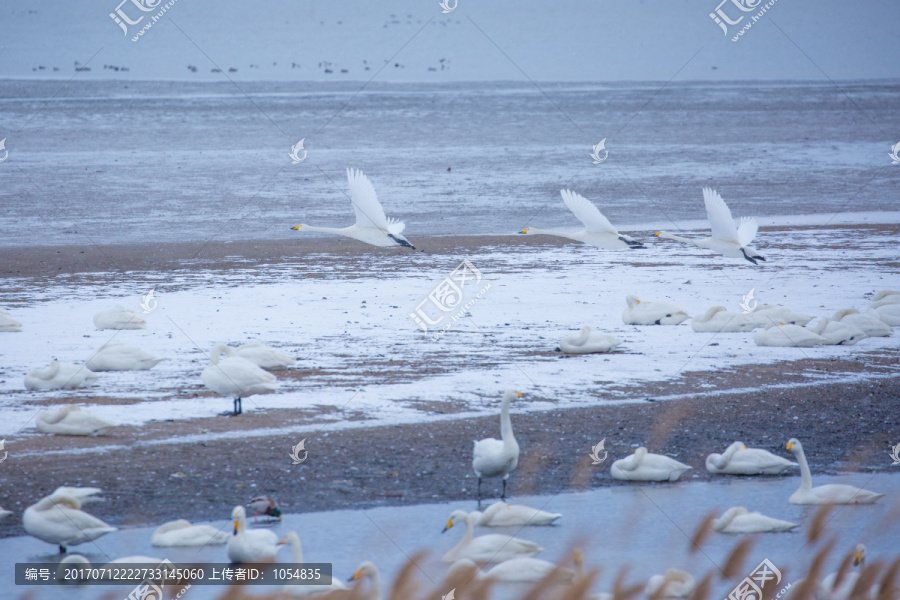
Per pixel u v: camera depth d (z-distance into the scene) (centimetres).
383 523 1148
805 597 939
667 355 1912
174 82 11075
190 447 1363
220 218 3769
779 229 3662
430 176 4912
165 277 2739
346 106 8388
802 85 11388
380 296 2497
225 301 2414
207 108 8038
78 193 4278
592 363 1847
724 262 3061
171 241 3325
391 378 1727
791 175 5034
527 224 3747
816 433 1487
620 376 1758
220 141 6216
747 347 1989
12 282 2641
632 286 2666
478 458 1228
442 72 13912
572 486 1282
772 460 1327
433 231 3591
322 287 2614
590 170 5153
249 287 2603
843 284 2672
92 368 1762
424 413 1537
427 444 1405
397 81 12081
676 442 1442
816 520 1084
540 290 2602
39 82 10606
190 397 1597
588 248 3312
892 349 1989
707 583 947
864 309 2347
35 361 1814
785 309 2131
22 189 4344
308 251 3195
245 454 1345
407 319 2230
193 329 2102
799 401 1630
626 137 6606
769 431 1491
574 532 1130
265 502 1147
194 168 5072
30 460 1298
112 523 1138
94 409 1521
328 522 1150
